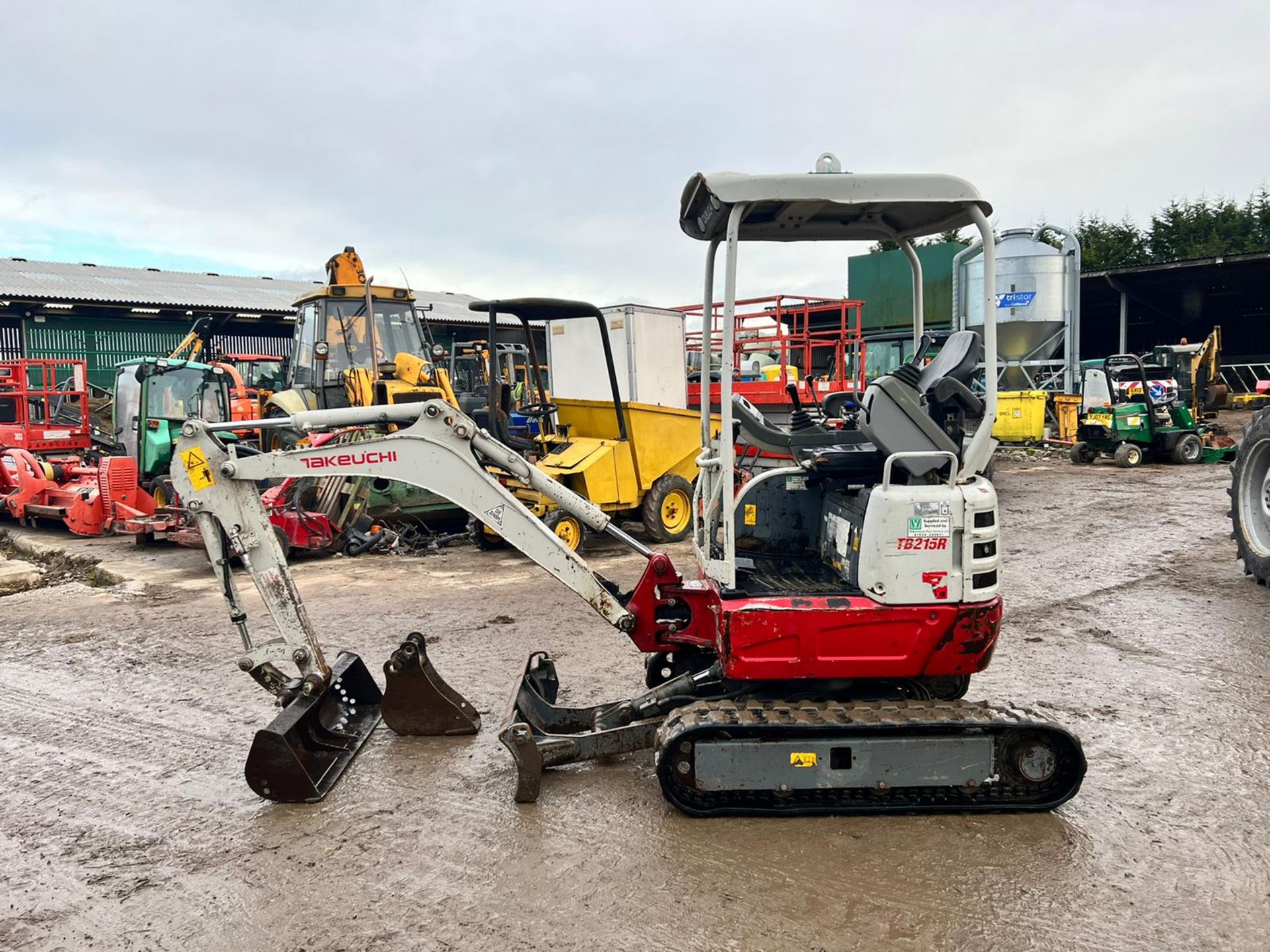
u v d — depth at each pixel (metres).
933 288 25.08
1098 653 5.51
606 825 3.41
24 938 2.77
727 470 3.53
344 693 4.46
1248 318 31.95
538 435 10.34
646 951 2.62
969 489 3.48
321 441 9.18
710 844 3.25
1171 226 42.91
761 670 3.47
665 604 4.16
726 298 3.44
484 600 7.13
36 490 11.49
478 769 3.96
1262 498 7.21
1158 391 16.48
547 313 8.76
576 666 5.39
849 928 2.72
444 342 27.72
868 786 3.35
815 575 4.09
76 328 21.53
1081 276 26.86
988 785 3.46
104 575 8.65
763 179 3.35
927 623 3.45
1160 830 3.32
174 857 3.26
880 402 3.55
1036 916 2.78
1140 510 11.12
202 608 7.14
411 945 2.69
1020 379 19.36
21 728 4.60
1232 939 2.66
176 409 10.73
